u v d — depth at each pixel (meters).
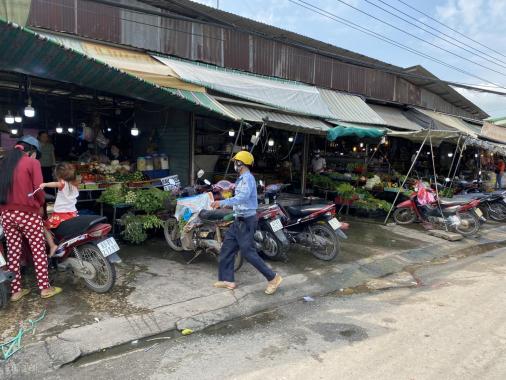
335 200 11.15
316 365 3.33
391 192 11.08
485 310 4.53
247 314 4.45
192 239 5.88
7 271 4.15
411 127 13.40
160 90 6.04
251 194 4.71
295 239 6.50
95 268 4.61
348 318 4.34
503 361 3.39
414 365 3.32
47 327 3.80
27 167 4.20
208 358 3.47
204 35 9.64
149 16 8.70
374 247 7.49
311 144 12.73
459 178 14.34
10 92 9.39
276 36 10.98
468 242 8.30
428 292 5.22
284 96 9.78
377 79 14.06
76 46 7.42
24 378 3.12
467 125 16.91
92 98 9.77
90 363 3.38
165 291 4.80
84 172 7.25
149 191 6.96
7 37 4.24
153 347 3.67
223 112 7.05
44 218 4.89
